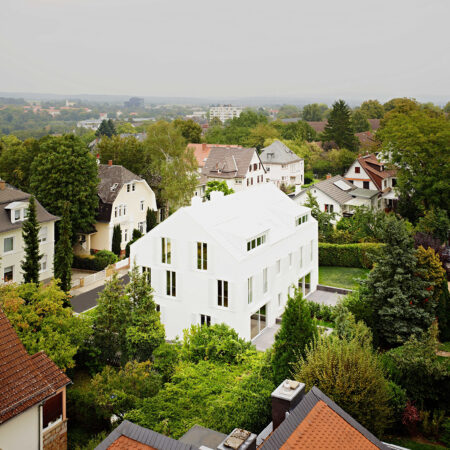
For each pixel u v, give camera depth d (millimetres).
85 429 27172
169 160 83562
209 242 37312
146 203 70875
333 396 20562
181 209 38250
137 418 21719
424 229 54812
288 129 155250
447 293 37469
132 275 34406
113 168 67625
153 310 33469
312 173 119000
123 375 27938
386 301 35781
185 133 139375
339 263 56156
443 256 45281
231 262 36688
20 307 30156
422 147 62812
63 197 59000
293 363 23109
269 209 44781
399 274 35188
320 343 22703
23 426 20688
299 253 45688
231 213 41188
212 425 20094
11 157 73500
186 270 38656
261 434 18953
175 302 39531
